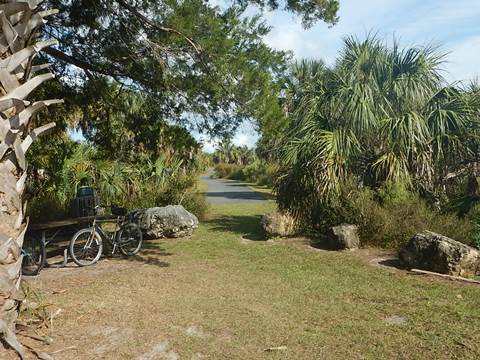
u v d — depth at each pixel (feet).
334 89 36.29
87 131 33.63
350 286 20.85
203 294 19.38
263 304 17.99
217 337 14.34
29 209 35.81
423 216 29.07
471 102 33.86
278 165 38.42
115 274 23.36
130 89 29.58
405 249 24.35
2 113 11.54
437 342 13.89
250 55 24.32
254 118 24.02
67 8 26.25
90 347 13.34
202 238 35.53
